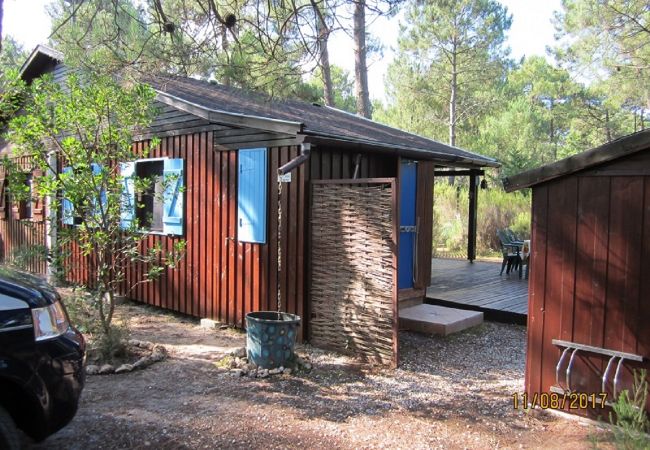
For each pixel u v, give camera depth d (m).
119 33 5.97
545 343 4.39
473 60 22.81
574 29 15.83
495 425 4.19
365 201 5.91
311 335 6.48
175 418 4.21
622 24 13.98
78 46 6.07
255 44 6.26
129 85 6.27
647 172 3.87
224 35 6.14
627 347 3.95
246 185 7.08
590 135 26.84
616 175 4.01
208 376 5.27
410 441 3.89
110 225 5.92
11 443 3.03
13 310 3.13
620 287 3.99
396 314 5.66
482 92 24.30
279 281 6.78
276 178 6.76
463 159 9.23
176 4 6.17
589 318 4.14
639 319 3.90
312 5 5.76
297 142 6.31
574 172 4.19
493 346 6.66
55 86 5.70
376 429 4.10
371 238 5.86
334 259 6.23
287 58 6.20
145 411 4.34
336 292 6.21
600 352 4.05
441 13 21.81
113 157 5.84
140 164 8.73
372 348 5.89
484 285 9.79
